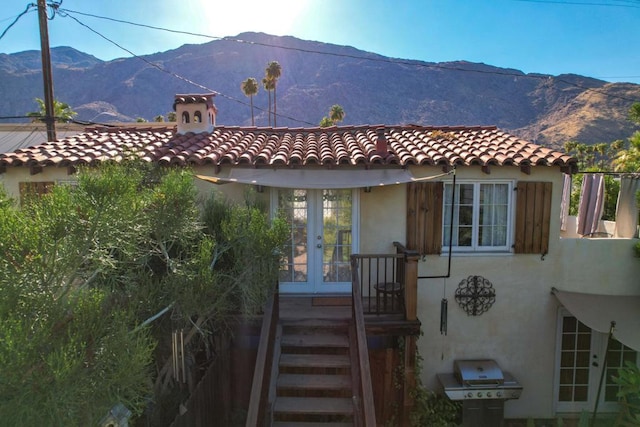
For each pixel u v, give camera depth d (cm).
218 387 724
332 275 960
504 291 935
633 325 871
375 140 1002
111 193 387
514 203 920
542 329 945
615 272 941
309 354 777
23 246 313
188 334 580
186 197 503
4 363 255
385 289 826
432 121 18475
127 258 468
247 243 587
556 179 913
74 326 312
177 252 578
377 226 937
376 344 894
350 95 19612
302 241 957
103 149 934
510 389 875
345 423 691
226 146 968
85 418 300
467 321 938
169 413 602
